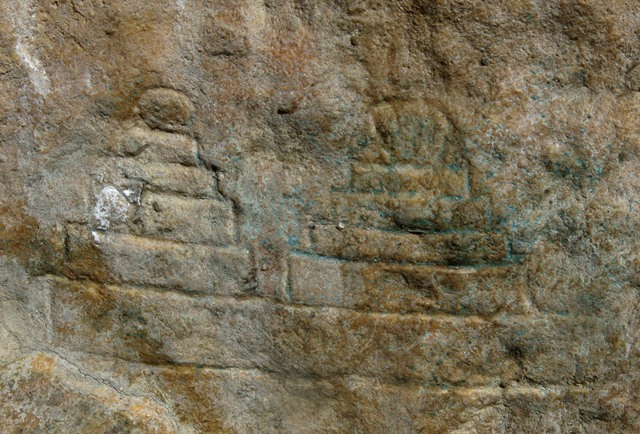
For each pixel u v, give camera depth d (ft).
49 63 4.94
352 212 4.98
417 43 4.67
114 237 5.23
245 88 4.84
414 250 4.98
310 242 5.07
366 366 5.23
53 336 5.48
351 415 5.33
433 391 5.21
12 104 5.04
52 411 5.31
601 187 4.77
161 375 5.46
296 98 4.81
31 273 5.36
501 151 4.75
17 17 4.89
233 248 5.16
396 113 4.78
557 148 4.72
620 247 4.84
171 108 4.93
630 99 4.64
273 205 5.04
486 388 5.18
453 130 4.76
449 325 5.08
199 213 5.12
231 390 5.45
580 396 5.10
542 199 4.81
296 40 4.74
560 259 4.90
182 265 5.23
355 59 4.74
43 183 5.17
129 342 5.43
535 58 4.62
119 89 4.93
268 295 5.21
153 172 5.08
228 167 5.00
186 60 4.84
